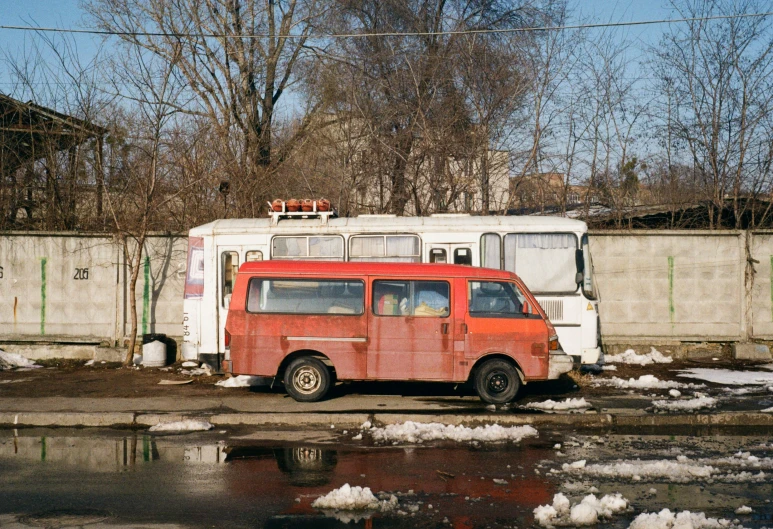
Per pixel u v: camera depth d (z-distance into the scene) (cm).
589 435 942
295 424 1002
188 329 1305
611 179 1977
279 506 647
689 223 1916
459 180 1984
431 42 2198
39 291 1566
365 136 2048
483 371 1102
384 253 1308
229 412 1038
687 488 697
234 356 1103
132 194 1752
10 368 1462
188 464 794
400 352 1095
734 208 1842
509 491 689
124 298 1570
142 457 826
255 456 830
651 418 1005
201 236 1319
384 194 2062
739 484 710
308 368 1112
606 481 721
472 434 919
